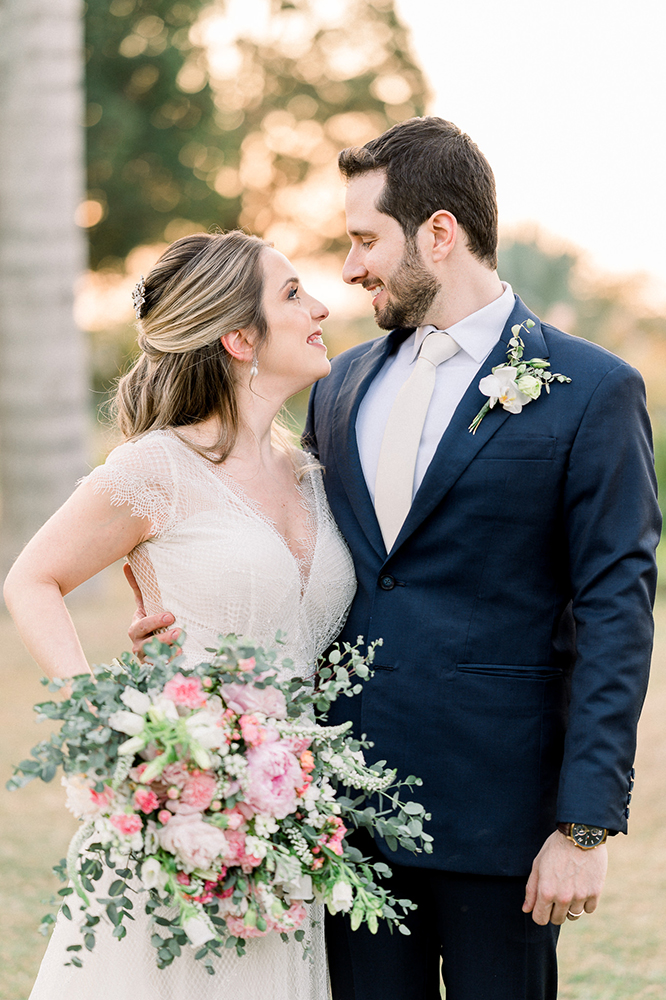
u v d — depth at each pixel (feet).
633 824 14.89
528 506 6.80
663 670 22.35
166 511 6.94
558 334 7.22
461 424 6.97
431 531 6.97
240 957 6.48
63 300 27.91
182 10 50.39
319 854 6.06
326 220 61.87
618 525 6.63
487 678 6.86
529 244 42.39
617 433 6.70
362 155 7.34
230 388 7.32
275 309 7.32
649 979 10.47
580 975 10.60
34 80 26.76
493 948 6.92
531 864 6.81
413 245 7.19
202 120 53.26
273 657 5.98
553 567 6.97
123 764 5.54
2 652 23.48
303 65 58.34
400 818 6.22
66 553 6.86
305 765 5.99
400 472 7.16
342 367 8.21
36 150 27.04
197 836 5.56
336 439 7.67
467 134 7.39
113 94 50.39
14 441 27.86
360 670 6.18
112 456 7.07
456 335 7.25
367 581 7.25
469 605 6.92
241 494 7.17
